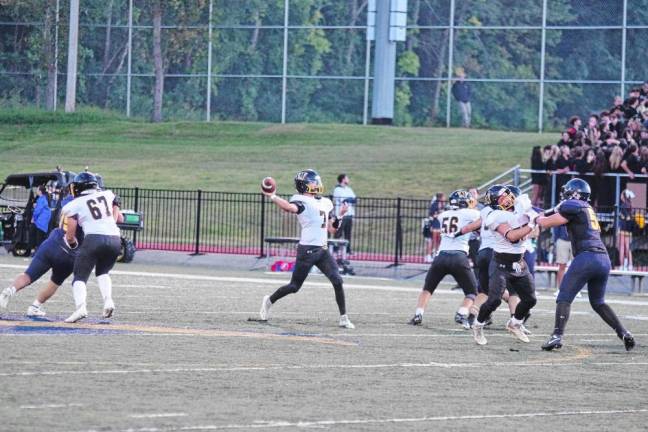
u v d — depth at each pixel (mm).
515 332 37031
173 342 33219
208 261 72625
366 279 64562
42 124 123438
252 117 125000
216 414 22750
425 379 28500
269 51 124750
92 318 38531
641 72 114750
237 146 113062
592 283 35719
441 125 120312
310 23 124062
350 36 123375
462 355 33562
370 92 122875
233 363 29641
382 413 23672
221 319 40281
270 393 25406
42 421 21250
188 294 50125
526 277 36312
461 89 119625
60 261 37500
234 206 90562
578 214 35375
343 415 23281
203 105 125875
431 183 94875
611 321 35719
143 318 39469
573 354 34812
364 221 85125
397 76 121688
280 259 72562
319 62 124062
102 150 113125
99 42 129125
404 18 118562
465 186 93562
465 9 119500
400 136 112938
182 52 126188
